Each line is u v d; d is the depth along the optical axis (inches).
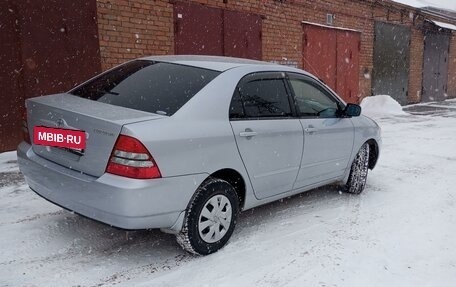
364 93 607.5
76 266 132.4
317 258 142.7
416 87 746.2
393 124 473.1
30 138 147.2
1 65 258.4
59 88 283.7
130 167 119.4
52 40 277.0
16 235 151.5
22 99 269.0
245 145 147.4
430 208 196.5
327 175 193.0
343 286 125.8
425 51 755.4
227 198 144.2
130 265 134.5
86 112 128.4
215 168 138.3
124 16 311.4
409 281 129.9
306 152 175.0
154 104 137.3
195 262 137.6
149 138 121.0
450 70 863.1
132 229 123.0
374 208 194.1
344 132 196.2
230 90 148.1
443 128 447.2
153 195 122.0
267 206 192.9
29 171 143.9
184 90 142.4
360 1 566.3
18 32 262.5
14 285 120.3
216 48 382.6
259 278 129.1
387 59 648.4
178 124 129.4
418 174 258.4
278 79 170.7
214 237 142.3
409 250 151.0
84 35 291.9
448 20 809.5
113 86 150.9
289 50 466.3
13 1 258.4
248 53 416.2
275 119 161.8
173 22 343.0
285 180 168.4
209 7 370.9
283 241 155.4
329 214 184.7
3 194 193.2
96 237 153.0
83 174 127.6
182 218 132.3
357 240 158.1
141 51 325.1
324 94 195.6
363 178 213.0
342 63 554.3
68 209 135.0
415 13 695.7
